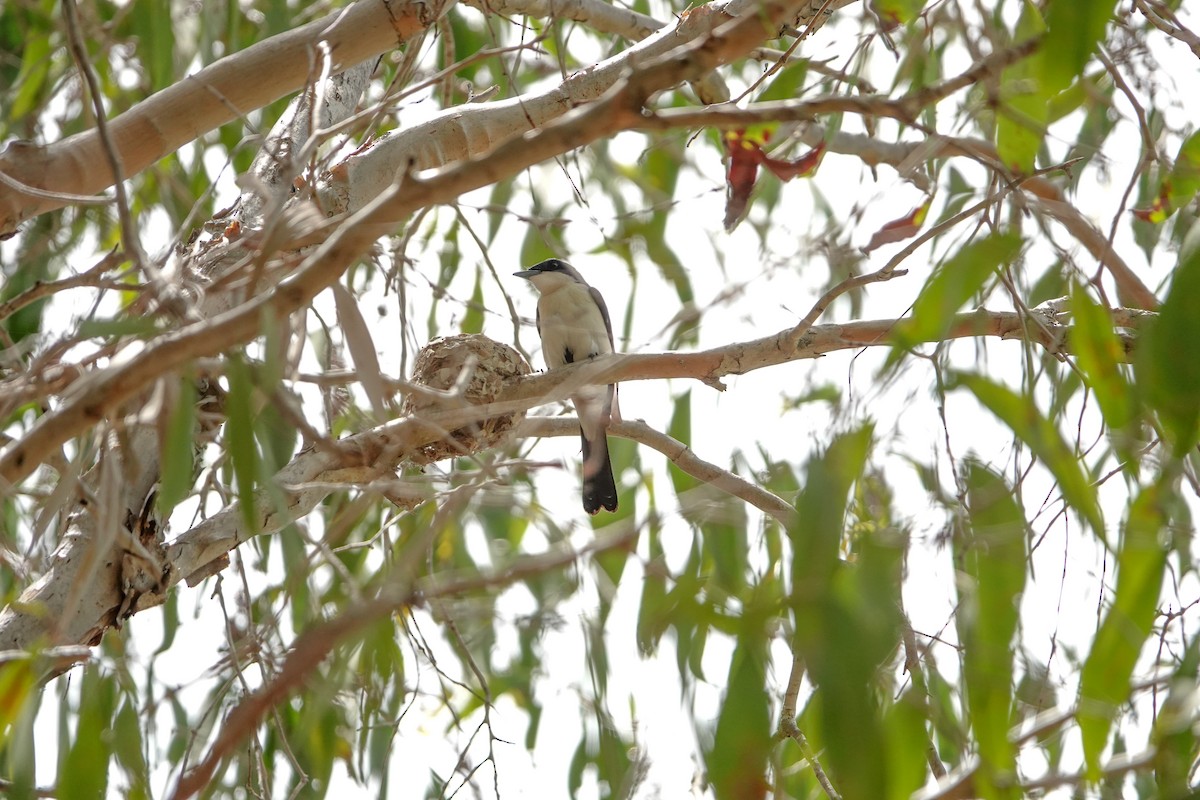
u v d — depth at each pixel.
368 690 7.58
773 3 4.62
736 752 4.55
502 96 11.16
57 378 5.71
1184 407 4.84
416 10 7.95
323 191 7.80
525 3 9.64
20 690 4.83
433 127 8.33
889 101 4.69
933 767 5.91
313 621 6.88
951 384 4.93
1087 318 5.25
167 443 4.97
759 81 7.34
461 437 8.03
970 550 4.88
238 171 10.59
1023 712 5.62
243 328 4.76
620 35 10.30
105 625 6.52
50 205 7.52
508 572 4.66
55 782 5.98
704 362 8.17
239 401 5.14
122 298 8.61
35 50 9.73
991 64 4.88
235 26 9.32
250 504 5.09
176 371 5.07
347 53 8.00
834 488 4.57
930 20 7.75
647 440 8.97
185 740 7.79
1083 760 5.31
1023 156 6.04
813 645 4.32
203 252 7.46
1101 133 8.06
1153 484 4.95
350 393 8.35
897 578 4.76
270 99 8.00
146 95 10.02
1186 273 4.94
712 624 4.60
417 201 4.75
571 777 8.81
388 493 7.39
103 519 4.99
